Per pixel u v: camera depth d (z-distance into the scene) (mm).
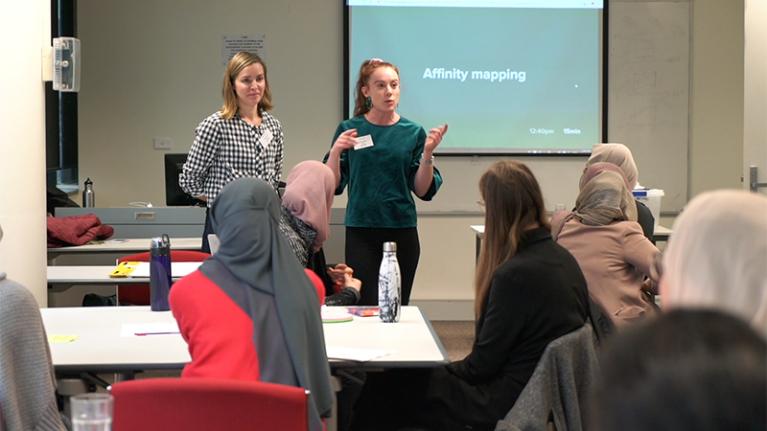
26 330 2168
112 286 4730
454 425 2865
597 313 3609
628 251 3637
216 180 4582
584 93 7414
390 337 3010
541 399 2572
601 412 589
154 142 7383
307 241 3604
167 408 1877
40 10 3723
